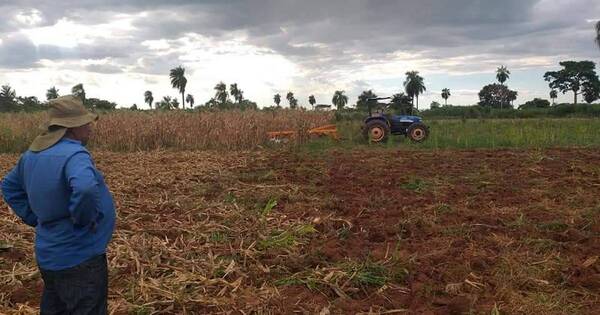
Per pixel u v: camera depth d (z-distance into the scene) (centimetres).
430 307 455
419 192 926
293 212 783
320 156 1520
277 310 449
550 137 1961
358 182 1045
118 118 1909
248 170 1232
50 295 333
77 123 313
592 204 805
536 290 489
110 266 539
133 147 1816
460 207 799
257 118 1967
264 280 517
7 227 696
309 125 2044
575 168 1162
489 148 1748
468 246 612
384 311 447
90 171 299
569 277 511
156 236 659
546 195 880
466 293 482
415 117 2064
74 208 292
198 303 459
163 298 468
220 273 530
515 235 653
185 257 577
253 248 609
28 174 308
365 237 655
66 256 308
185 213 772
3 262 564
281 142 1889
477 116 5575
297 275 521
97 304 325
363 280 505
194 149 1809
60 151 303
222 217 748
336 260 567
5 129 1889
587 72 9244
